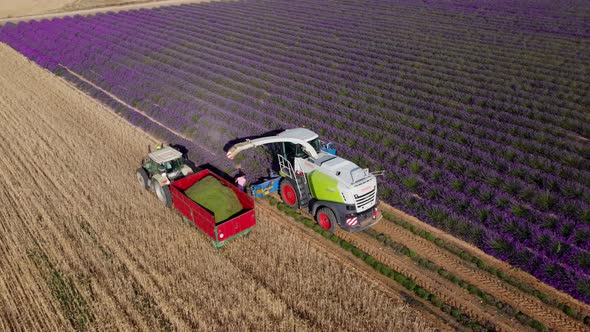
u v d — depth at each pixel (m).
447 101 25.28
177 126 24.48
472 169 18.19
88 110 26.78
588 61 30.69
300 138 15.13
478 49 34.47
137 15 55.81
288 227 15.47
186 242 14.19
